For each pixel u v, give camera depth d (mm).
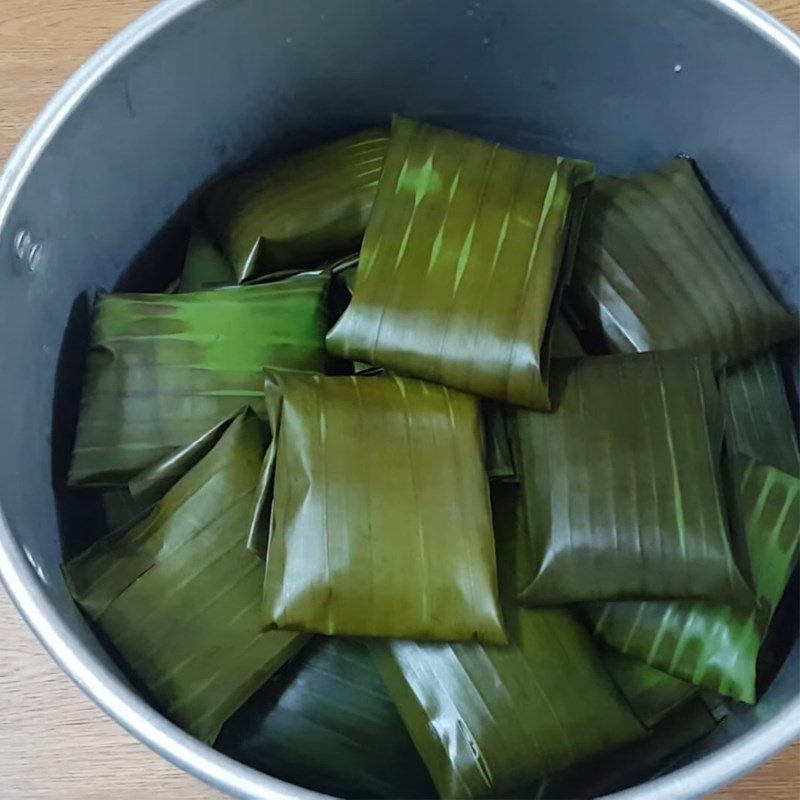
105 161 395
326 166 440
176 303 417
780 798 416
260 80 414
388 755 384
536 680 367
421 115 457
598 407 388
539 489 380
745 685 371
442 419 378
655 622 384
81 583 383
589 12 392
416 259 391
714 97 407
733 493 388
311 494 362
